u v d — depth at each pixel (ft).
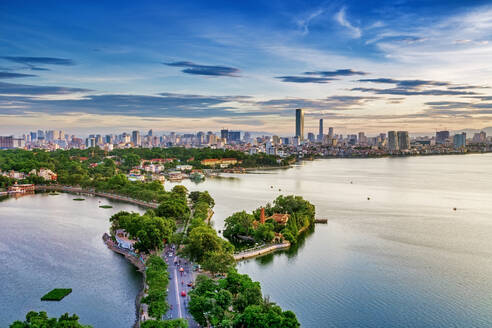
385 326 607.78
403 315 640.99
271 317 519.60
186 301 626.64
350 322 618.85
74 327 493.36
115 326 597.93
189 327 553.64
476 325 615.98
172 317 574.56
